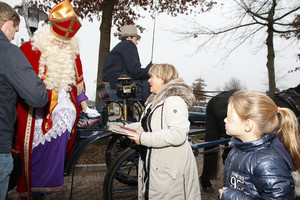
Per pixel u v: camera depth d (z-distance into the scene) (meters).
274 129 1.30
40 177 1.93
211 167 3.36
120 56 3.08
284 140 1.32
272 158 1.21
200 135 7.13
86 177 4.08
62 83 1.92
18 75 1.39
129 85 2.61
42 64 1.89
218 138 3.48
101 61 6.56
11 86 1.42
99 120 3.00
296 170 1.30
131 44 3.10
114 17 10.22
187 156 1.80
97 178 4.04
